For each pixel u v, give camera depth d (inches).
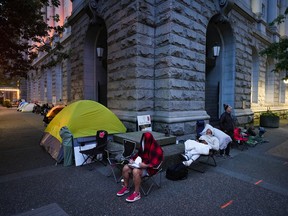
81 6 465.1
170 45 296.0
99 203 148.9
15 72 453.7
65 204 147.5
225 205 146.8
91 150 225.3
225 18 387.2
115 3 353.1
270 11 707.4
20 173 207.3
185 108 317.4
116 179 192.2
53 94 965.2
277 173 211.2
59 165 232.8
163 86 307.3
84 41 475.8
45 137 310.7
